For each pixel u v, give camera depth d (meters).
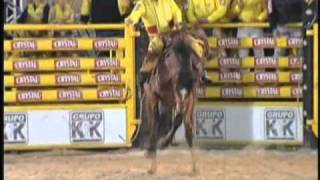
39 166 19.86
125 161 20.50
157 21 19.81
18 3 23.08
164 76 18.44
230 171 18.91
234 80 22.09
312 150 21.75
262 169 19.20
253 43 22.09
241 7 22.14
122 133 21.91
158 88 18.61
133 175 18.42
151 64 18.72
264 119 22.11
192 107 18.38
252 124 22.16
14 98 21.64
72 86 21.95
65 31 22.44
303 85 21.77
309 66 21.61
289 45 22.03
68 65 21.77
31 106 21.72
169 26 19.75
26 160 20.84
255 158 20.91
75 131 21.89
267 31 22.28
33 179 18.02
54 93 21.80
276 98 22.14
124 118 21.89
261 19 22.25
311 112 21.67
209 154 21.50
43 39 21.67
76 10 22.98
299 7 22.17
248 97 22.12
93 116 21.88
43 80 21.70
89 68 21.81
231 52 22.22
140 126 21.69
